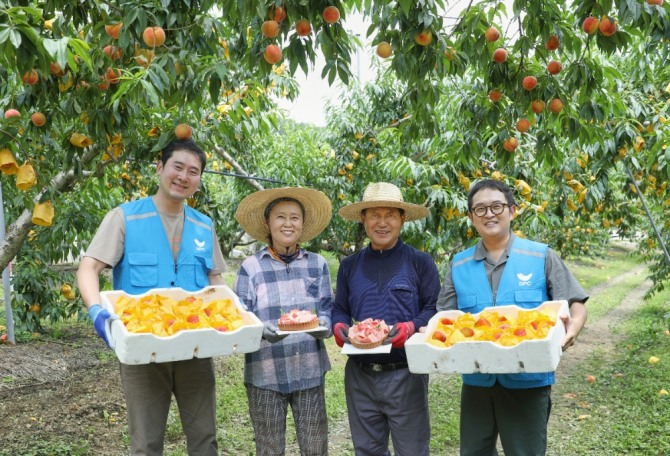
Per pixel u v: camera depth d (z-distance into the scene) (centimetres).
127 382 269
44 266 762
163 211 282
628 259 2427
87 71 301
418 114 358
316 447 298
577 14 290
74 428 472
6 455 409
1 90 346
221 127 434
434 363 228
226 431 477
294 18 254
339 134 784
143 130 401
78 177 359
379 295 299
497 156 384
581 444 458
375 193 301
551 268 265
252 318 244
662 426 480
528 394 258
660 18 285
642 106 499
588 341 895
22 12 215
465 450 273
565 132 385
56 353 698
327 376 649
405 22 269
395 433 291
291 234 299
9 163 281
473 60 342
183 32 276
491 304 266
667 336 875
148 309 234
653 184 602
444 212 521
